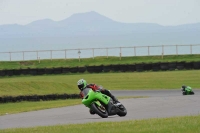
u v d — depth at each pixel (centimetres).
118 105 4341
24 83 8925
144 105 5616
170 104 5588
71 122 4209
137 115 4566
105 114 4238
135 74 12675
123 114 4419
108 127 3347
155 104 5684
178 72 12700
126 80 11306
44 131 3341
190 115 4209
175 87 9638
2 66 15950
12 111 5672
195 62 13412
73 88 9462
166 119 3747
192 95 7000
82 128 3378
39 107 6053
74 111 5372
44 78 12519
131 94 8512
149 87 9806
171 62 13500
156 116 4416
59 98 7912
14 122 4516
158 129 3089
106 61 16100
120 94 8588
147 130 3066
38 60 16588
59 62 16338
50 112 5369
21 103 7125
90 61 16238
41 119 4675
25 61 16462
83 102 4147
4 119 4822
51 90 8806
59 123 4159
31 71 13825
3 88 8356
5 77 13512
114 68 13738
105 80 11469
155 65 13538
